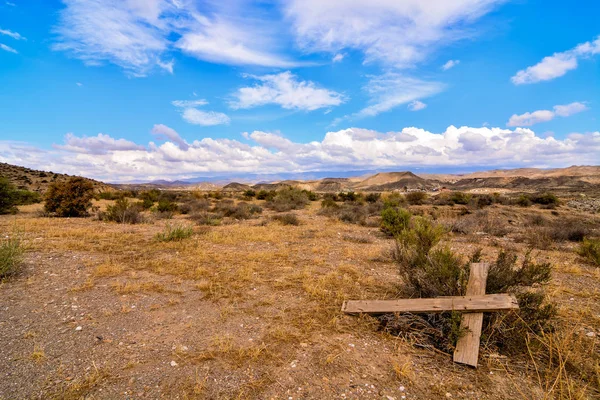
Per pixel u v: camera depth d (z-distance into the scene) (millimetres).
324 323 4746
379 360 3783
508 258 4781
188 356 3748
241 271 7363
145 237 11602
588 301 5734
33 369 3350
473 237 12961
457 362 3688
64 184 18250
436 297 4379
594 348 3977
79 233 11578
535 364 3453
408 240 6340
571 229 14312
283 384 3270
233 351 3896
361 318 4844
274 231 14039
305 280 6785
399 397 3111
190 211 24016
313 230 14773
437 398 3105
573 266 8273
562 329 4449
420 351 3986
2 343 3857
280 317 4957
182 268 7559
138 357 3699
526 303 4180
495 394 3168
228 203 31859
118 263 7836
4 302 5133
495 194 42875
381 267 8172
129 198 36938
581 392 3053
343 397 3088
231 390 3143
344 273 7488
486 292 4449
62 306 5105
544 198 34094
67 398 2908
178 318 4863
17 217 16562
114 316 4840
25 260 7516
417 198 36438
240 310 5223
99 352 3775
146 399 2965
